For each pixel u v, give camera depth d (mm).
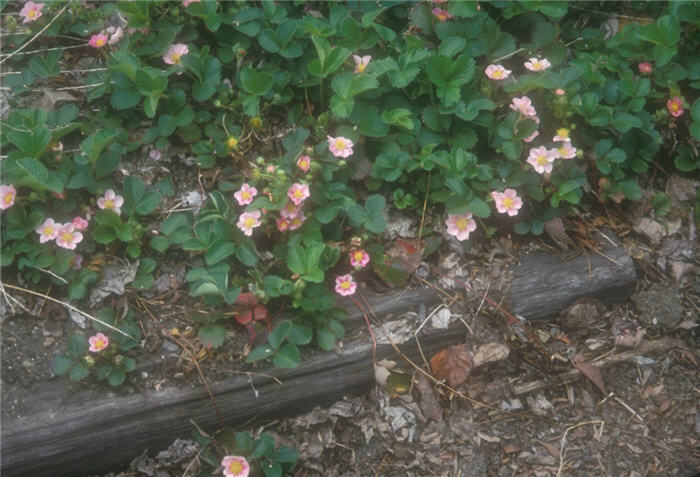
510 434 1315
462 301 1346
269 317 1295
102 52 1414
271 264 1327
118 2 1359
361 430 1312
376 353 1316
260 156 1380
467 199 1312
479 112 1369
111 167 1330
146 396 1265
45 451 1239
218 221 1288
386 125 1354
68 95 1393
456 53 1382
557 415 1330
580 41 1495
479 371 1340
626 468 1299
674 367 1355
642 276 1395
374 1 1433
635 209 1424
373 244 1333
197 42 1420
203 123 1381
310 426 1311
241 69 1391
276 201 1290
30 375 1263
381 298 1334
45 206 1314
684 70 1445
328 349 1294
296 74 1394
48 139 1306
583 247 1386
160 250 1312
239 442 1258
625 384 1348
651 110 1468
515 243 1381
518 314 1357
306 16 1394
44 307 1297
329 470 1293
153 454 1281
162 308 1312
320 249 1268
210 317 1285
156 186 1359
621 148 1420
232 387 1281
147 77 1327
